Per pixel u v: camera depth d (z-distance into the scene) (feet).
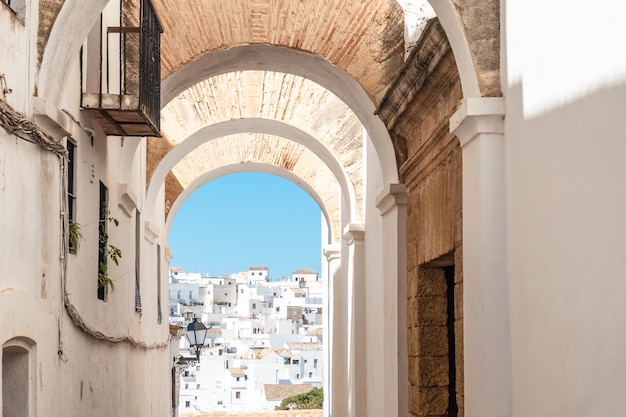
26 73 20.31
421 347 29.53
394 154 33.32
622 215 14.05
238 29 33.53
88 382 27.04
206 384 284.61
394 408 32.86
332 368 56.39
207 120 46.14
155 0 33.37
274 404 256.73
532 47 18.49
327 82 36.65
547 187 17.60
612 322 14.46
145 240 44.68
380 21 33.32
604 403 14.76
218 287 476.13
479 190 20.72
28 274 20.21
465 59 21.40
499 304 20.34
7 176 18.69
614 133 14.32
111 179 32.32
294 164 56.54
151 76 29.37
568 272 16.44
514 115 19.81
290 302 432.25
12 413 20.21
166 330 58.29
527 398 18.86
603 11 14.70
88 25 22.71
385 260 35.24
